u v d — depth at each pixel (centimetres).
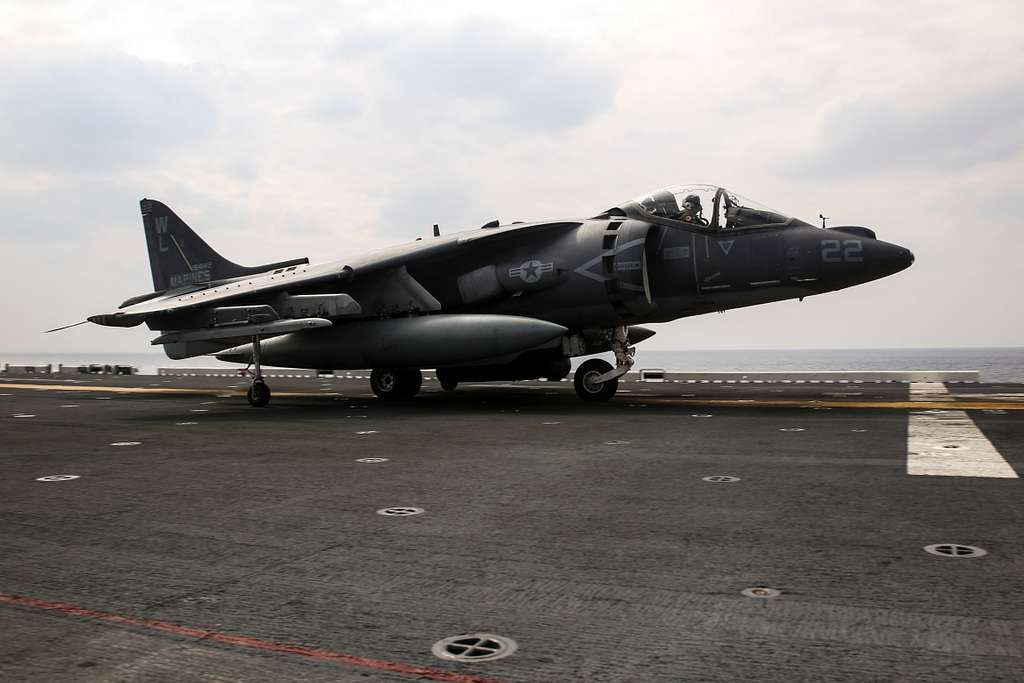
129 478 792
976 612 368
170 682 305
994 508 592
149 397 2214
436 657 326
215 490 719
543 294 1741
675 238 1677
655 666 314
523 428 1211
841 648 329
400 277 1822
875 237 1586
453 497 669
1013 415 1295
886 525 543
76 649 340
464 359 1697
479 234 1789
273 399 2044
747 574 436
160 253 2441
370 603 398
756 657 321
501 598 402
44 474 823
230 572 457
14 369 4550
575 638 346
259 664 321
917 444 943
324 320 1666
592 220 1764
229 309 1745
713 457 872
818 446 942
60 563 480
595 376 1778
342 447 1013
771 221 1630
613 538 521
